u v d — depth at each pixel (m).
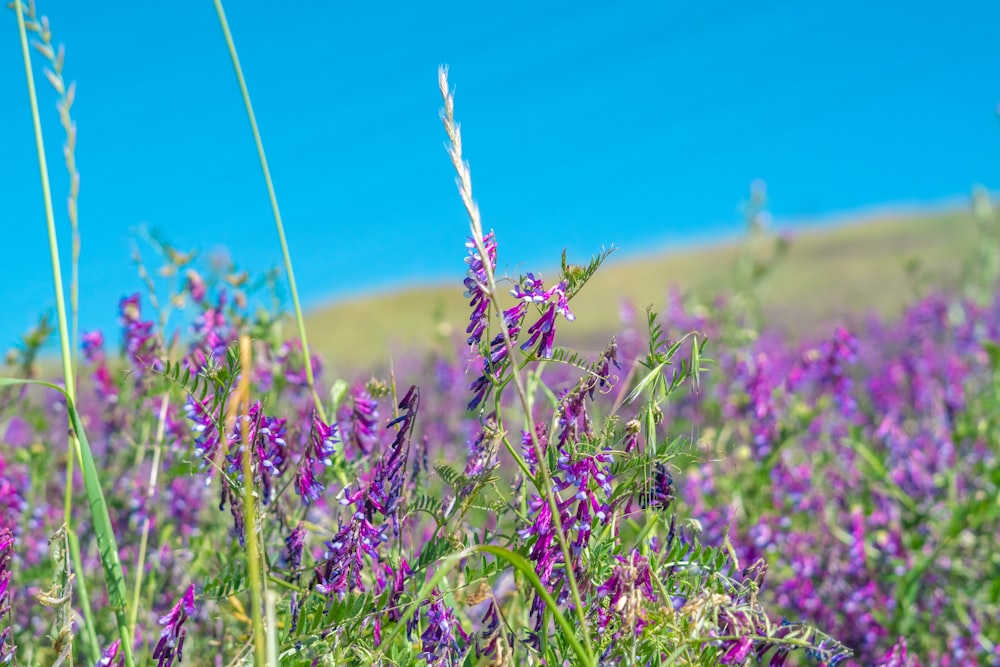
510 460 2.55
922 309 6.96
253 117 2.63
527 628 2.13
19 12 2.43
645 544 2.14
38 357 3.99
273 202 2.62
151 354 3.24
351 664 2.09
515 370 1.79
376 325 28.55
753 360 5.20
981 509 4.05
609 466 2.08
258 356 3.35
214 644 2.67
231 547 2.87
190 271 3.42
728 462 4.12
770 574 3.99
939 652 3.98
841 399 4.77
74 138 2.53
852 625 3.79
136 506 3.59
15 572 3.13
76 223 2.53
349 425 2.70
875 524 4.24
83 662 2.82
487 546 1.74
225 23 2.61
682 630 1.95
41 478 3.79
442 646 2.06
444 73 1.70
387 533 2.22
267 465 2.03
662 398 2.10
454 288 33.84
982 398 5.41
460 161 1.72
